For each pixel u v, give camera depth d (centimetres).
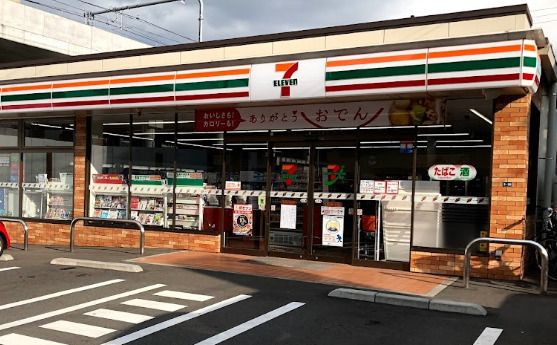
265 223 1078
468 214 901
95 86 1113
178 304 688
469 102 898
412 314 652
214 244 1121
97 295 734
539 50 846
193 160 1159
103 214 1275
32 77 1298
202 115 1120
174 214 1181
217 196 1132
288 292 759
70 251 1142
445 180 920
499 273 862
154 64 1155
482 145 893
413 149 942
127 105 1080
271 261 1015
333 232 1015
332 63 889
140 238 1098
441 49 807
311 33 980
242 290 769
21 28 2395
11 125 1438
